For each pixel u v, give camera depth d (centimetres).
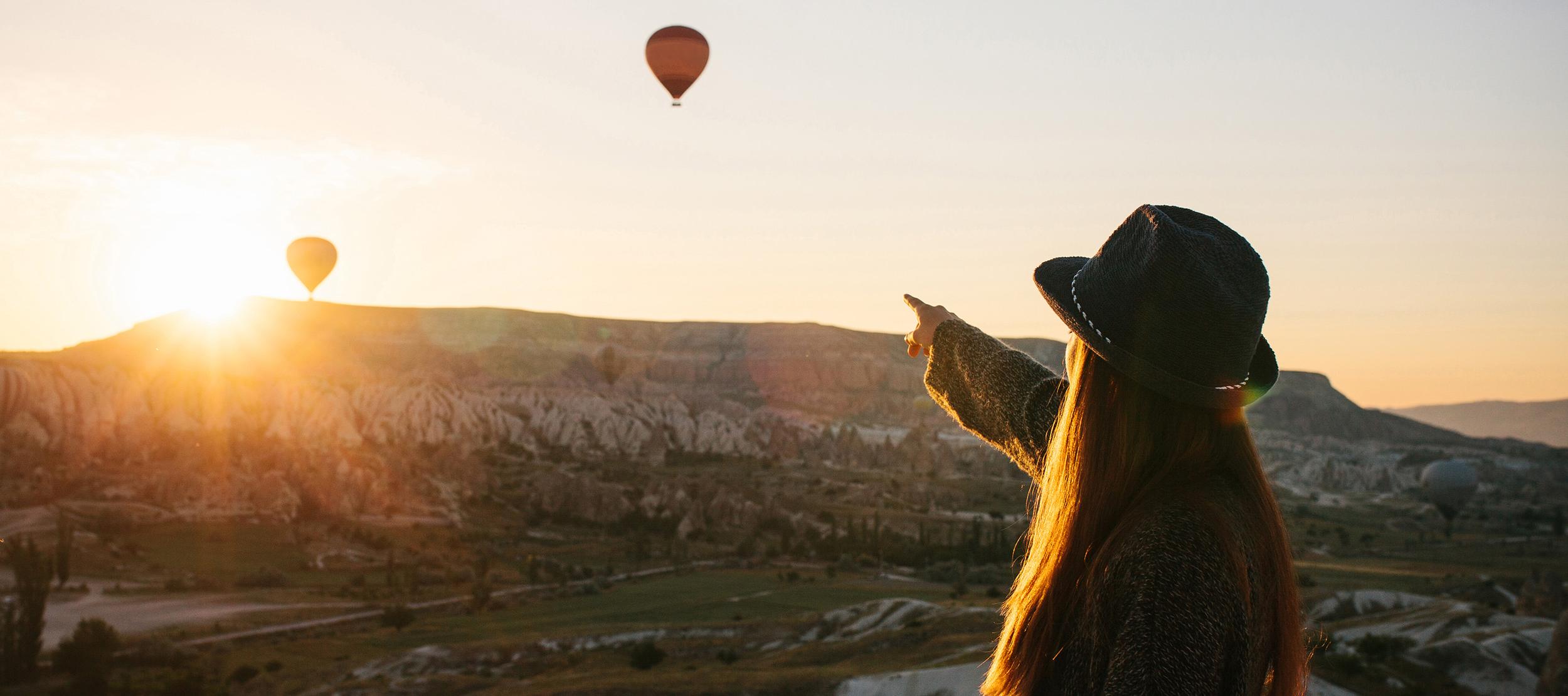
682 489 19288
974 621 6956
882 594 11062
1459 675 6153
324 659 8112
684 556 15388
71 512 14838
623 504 18675
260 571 12594
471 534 16500
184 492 16038
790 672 5697
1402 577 12262
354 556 14312
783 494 19775
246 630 9594
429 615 10512
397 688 6744
